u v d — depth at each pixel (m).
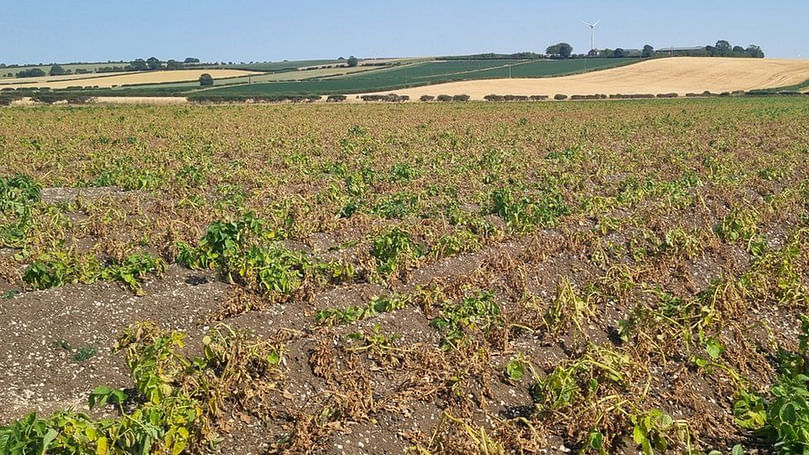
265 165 21.59
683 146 27.47
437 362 8.02
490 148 26.48
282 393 7.35
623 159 23.59
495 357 8.38
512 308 10.10
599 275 11.57
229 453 6.42
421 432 6.88
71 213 14.55
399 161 22.69
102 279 10.05
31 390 7.26
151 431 5.94
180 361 7.39
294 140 28.12
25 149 24.34
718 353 8.28
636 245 12.86
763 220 14.98
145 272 10.34
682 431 6.88
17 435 5.48
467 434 6.70
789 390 7.01
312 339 8.38
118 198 16.08
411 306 9.67
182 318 9.26
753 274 10.91
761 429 7.17
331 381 7.66
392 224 13.81
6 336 8.09
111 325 8.77
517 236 13.31
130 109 47.19
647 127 36.25
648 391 7.87
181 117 40.12
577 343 8.86
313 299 9.86
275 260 10.34
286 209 14.27
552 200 15.56
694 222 14.79
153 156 22.38
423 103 60.03
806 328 9.14
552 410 7.19
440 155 23.75
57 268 10.02
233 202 15.54
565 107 53.97
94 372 7.73
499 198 14.95
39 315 8.67
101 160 21.16
